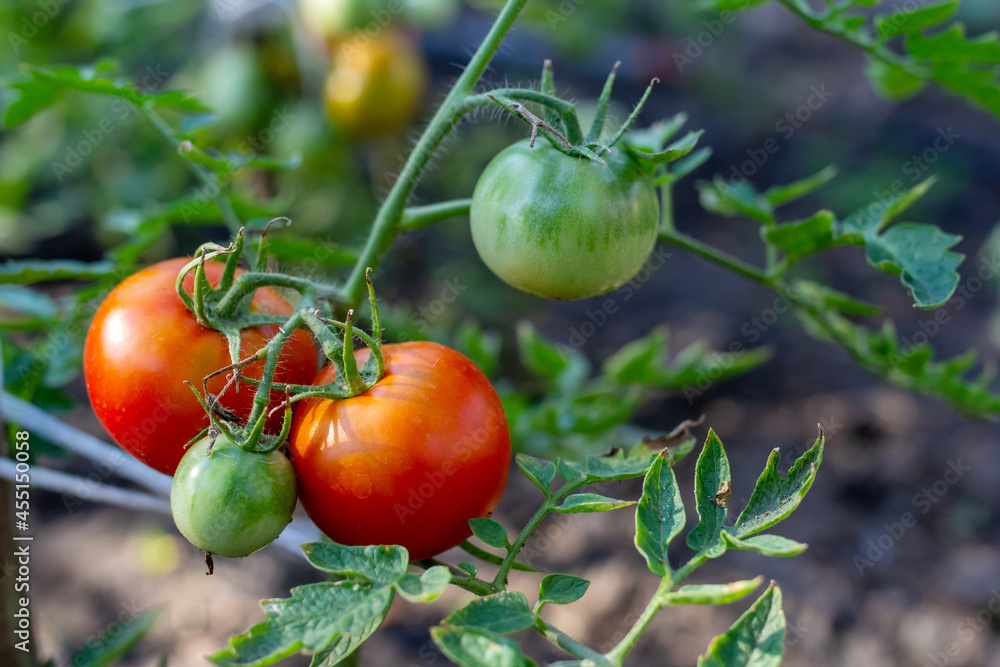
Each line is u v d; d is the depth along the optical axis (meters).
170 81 1.53
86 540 1.38
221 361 0.59
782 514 0.56
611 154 0.62
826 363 1.83
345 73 1.25
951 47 0.70
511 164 0.62
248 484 0.57
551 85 0.62
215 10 1.33
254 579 1.33
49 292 1.74
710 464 0.58
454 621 0.54
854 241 0.66
